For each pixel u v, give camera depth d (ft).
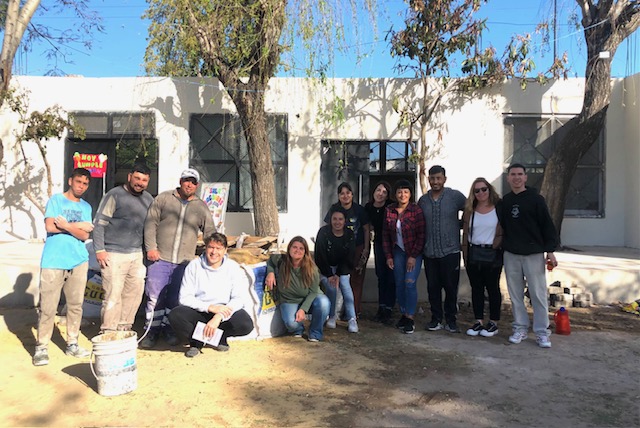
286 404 13.12
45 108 36.09
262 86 30.32
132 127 36.24
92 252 21.42
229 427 11.84
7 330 20.26
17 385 14.32
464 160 35.68
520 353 17.37
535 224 17.72
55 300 16.14
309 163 35.86
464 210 19.45
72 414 12.45
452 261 19.56
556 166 32.40
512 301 18.60
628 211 35.40
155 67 29.40
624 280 25.04
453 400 13.39
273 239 28.48
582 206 36.04
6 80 23.00
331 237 20.01
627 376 15.17
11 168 36.01
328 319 20.66
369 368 15.90
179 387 14.21
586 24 32.71
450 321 19.95
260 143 30.76
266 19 26.91
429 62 33.55
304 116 35.83
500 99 35.58
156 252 17.81
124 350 13.62
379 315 21.94
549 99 35.45
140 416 12.35
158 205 17.93
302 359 16.78
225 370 15.65
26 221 36.14
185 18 27.84
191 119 36.14
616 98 35.63
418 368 15.89
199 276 16.89
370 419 12.26
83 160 34.50
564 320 19.75
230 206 36.17
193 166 36.19
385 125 35.88
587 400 13.39
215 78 35.76
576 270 25.22
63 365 16.07
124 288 17.52
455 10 32.14
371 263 27.53
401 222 19.67
